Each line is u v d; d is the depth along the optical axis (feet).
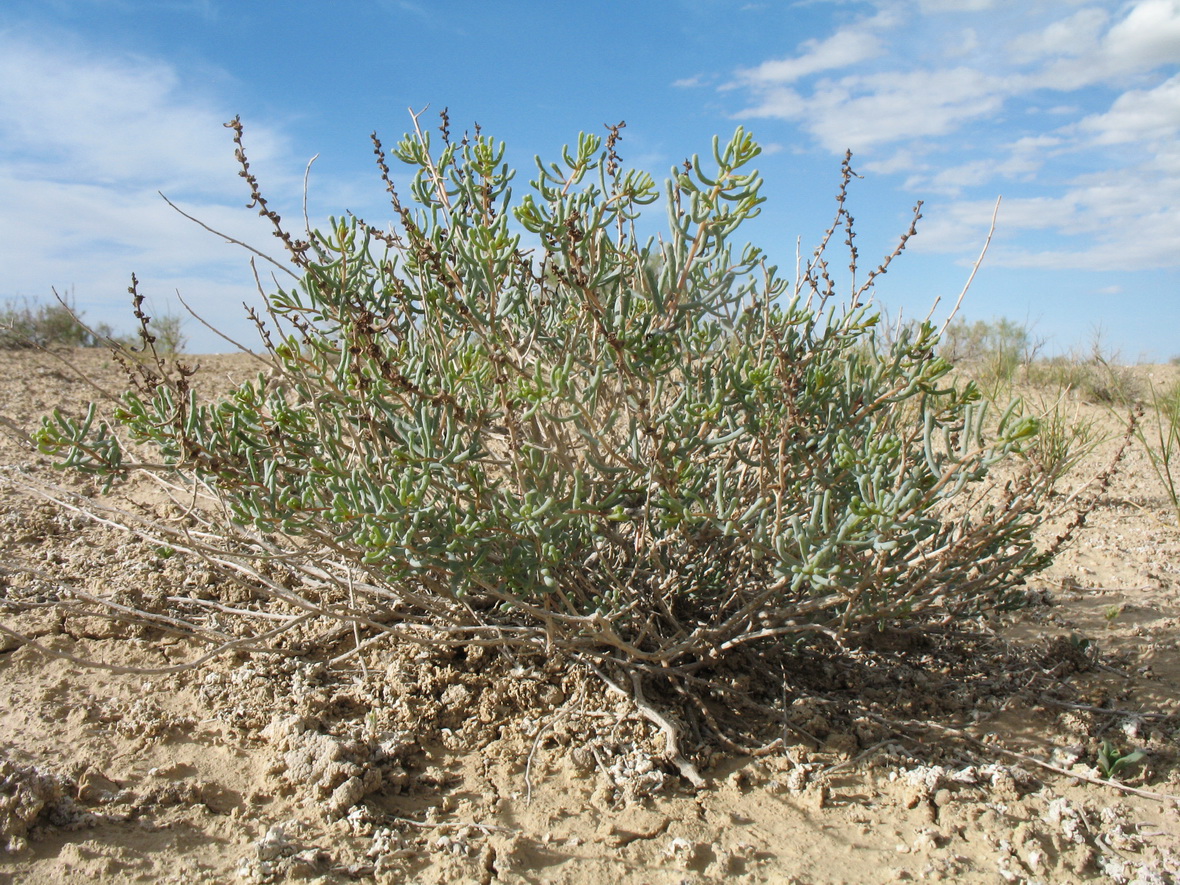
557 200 8.50
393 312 9.50
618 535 9.14
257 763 8.04
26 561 11.89
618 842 7.30
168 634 10.27
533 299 9.32
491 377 8.72
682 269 8.29
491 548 8.18
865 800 8.17
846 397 8.63
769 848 7.36
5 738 8.04
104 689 9.05
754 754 8.79
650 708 8.89
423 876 6.69
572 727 8.79
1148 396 27.71
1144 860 7.36
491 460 8.43
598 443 8.16
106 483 8.02
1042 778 8.61
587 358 9.03
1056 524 16.69
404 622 10.50
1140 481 19.66
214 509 13.44
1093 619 12.55
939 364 7.96
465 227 9.09
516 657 9.84
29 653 9.55
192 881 6.38
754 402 8.25
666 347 8.48
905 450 7.88
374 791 7.81
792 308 8.53
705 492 9.38
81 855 6.48
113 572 11.64
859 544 7.19
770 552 7.97
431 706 9.01
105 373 25.98
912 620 10.48
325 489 8.26
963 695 10.10
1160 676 10.64
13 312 31.42
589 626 8.48
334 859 6.78
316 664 9.68
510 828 7.40
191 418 8.05
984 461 7.06
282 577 11.71
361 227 9.23
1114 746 9.14
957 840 7.57
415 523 7.26
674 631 10.18
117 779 7.59
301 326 8.45
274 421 8.70
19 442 17.12
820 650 10.93
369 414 7.93
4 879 6.23
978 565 9.61
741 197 7.86
